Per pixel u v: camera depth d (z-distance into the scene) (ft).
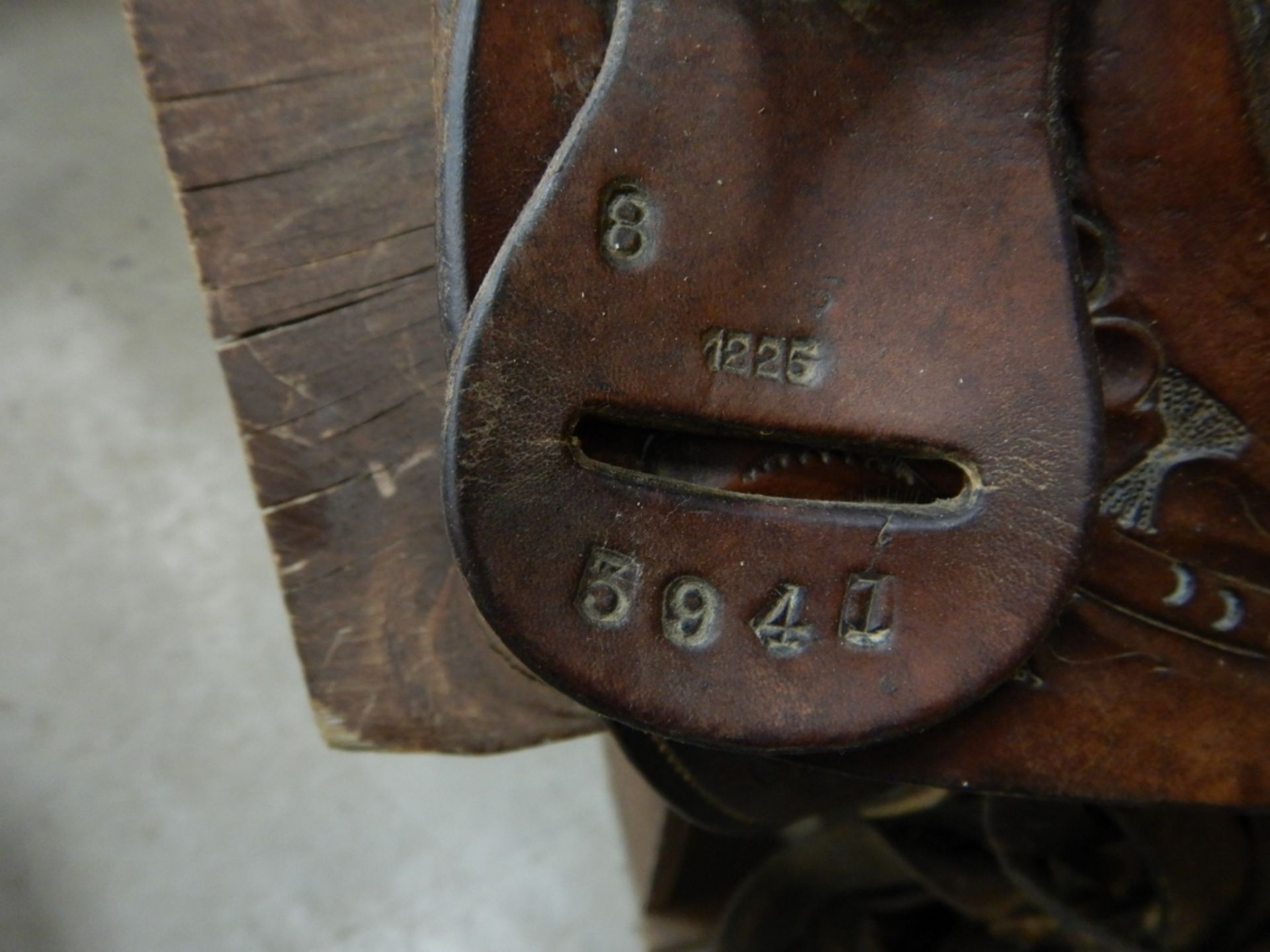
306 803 1.57
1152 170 0.53
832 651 0.46
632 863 1.45
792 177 0.45
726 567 0.45
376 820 1.56
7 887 1.50
